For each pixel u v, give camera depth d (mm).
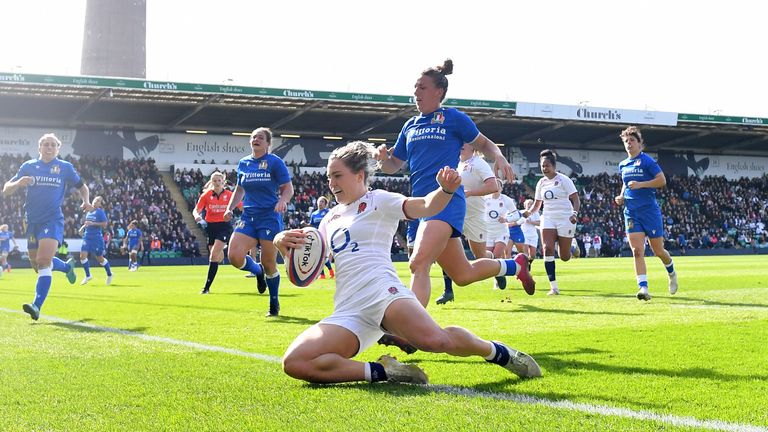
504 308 9625
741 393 4062
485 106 38031
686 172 49938
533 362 4547
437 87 6531
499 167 6480
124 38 44344
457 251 6496
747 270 21391
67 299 12094
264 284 12578
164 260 34969
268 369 4930
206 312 9531
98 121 37688
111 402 3945
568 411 3625
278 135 41625
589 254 42469
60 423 3516
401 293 4258
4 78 30188
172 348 6004
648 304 10016
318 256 4387
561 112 39406
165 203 37469
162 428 3406
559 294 12188
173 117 37500
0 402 3957
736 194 50219
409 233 7633
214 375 4707
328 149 42375
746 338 6324
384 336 5328
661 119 41688
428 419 3480
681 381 4406
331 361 4219
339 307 4434
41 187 8625
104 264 17516
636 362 5102
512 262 6832
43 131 36812
